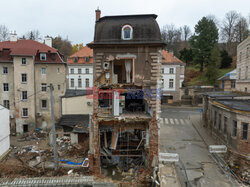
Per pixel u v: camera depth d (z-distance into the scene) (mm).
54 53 28469
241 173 13516
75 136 21094
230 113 15695
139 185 14273
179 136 21609
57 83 28406
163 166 14258
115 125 16062
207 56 46969
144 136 16469
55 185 14219
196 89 39500
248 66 24531
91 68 42250
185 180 12453
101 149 17016
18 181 14445
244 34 53750
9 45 28828
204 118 25281
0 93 27516
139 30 14742
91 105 25812
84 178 14781
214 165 14625
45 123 28297
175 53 65000
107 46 14875
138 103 18359
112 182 14359
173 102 39781
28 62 27094
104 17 15680
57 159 16953
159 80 14922
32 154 19281
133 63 14969
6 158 18984
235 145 14875
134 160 17812
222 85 41812
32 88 27453
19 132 27484
